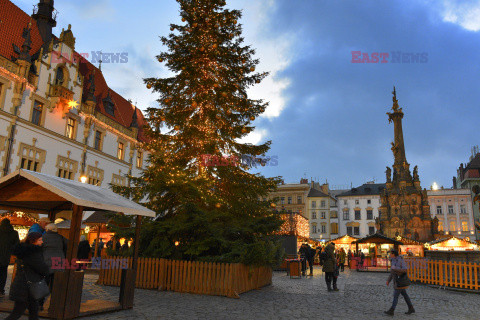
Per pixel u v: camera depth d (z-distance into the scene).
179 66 16.05
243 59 16.61
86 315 7.46
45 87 28.52
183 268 12.15
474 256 16.97
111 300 9.46
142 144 15.70
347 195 80.50
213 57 16.06
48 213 9.86
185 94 16.12
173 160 15.24
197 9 16.45
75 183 8.41
